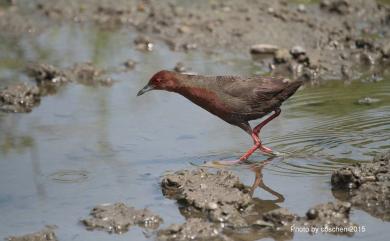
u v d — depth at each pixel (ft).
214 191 35.40
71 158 42.27
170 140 44.57
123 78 56.90
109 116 49.14
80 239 32.60
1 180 39.73
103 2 74.64
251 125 46.44
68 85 56.29
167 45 63.67
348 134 43.01
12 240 32.50
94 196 37.19
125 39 65.77
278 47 60.18
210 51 61.41
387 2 68.90
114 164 41.22
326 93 51.06
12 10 74.23
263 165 39.99
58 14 72.64
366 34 62.23
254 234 32.19
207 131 46.01
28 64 60.13
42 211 35.83
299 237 31.73
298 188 36.58
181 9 70.03
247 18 66.44
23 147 44.16
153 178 39.04
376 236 31.45
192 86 43.55
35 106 52.11
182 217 34.19
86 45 64.69
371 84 52.49
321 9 67.97
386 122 44.32
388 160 36.35
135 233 32.94
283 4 69.46
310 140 42.73
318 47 59.93
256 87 42.01
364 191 34.88
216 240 31.81
